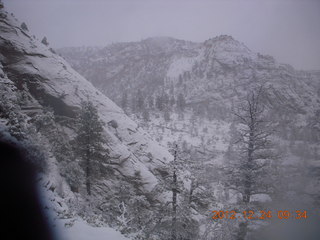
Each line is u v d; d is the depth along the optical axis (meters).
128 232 12.84
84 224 12.03
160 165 33.09
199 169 16.45
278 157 17.61
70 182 21.12
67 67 38.81
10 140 14.69
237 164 17.75
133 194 24.38
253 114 17.72
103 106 36.53
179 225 14.52
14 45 33.44
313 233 17.94
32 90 30.53
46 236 9.57
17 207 10.28
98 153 24.25
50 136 24.47
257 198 18.89
